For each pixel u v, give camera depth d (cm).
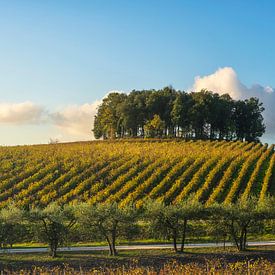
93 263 3850
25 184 7719
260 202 4578
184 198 6725
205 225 4822
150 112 15225
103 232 4275
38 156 9494
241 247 4350
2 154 9781
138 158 8875
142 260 3928
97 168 8500
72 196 7075
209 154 9281
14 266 3791
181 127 15112
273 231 4784
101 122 15988
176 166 8181
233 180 7875
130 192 7150
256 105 16400
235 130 15612
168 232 4397
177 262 3831
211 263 3625
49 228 4228
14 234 4441
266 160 9381
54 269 3625
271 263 3722
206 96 15100
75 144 12488
